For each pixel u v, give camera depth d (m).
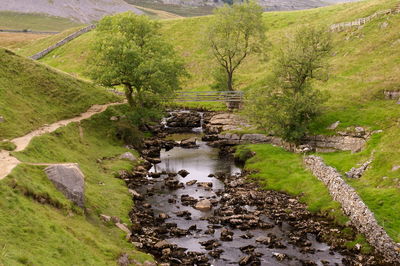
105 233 28.89
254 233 31.84
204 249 29.31
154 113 60.41
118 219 31.73
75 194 29.83
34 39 140.00
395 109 50.75
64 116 54.97
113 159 48.94
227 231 31.77
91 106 61.69
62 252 22.11
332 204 34.88
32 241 21.61
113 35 60.09
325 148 49.91
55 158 39.75
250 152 53.28
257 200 38.47
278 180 43.19
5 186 25.38
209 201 37.66
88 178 38.78
